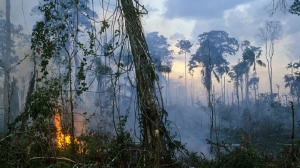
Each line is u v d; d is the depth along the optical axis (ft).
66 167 21.68
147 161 24.02
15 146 23.65
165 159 25.17
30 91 31.32
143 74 26.86
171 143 26.30
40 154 23.94
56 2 29.48
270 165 24.03
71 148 25.13
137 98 26.96
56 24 29.40
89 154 24.54
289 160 23.72
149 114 26.48
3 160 21.77
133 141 27.66
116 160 24.07
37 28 29.01
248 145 26.99
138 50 27.04
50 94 27.35
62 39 29.30
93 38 27.84
